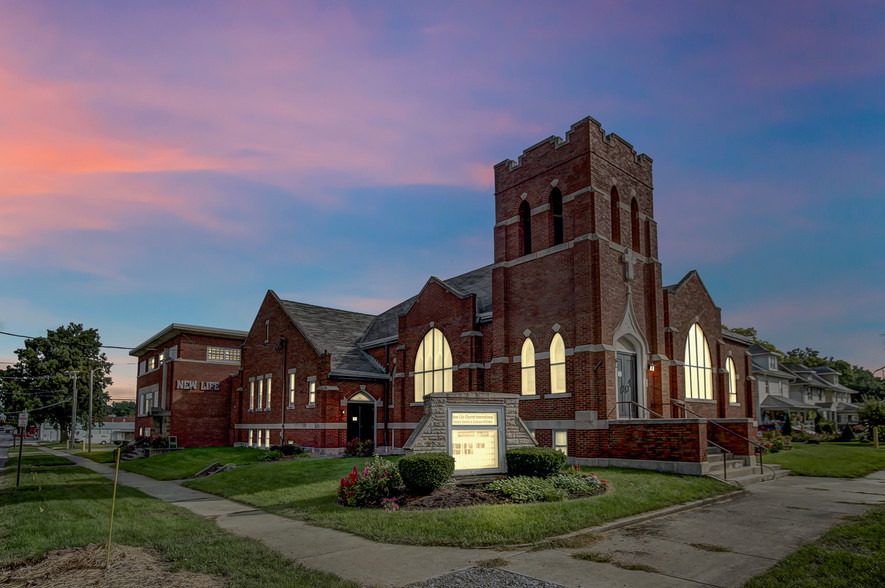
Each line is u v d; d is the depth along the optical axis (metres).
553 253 23.44
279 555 9.58
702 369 30.55
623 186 24.67
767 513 12.88
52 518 13.34
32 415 68.88
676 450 17.97
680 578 8.15
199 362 46.50
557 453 15.44
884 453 27.02
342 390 30.61
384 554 9.58
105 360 77.12
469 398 15.86
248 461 28.11
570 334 22.23
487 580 8.04
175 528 12.12
